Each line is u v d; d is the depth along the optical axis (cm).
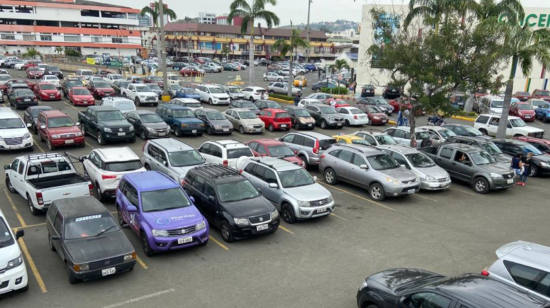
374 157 1561
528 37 2064
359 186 1588
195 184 1277
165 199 1098
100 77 4247
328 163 1703
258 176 1420
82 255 873
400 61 1839
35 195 1205
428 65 1792
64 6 9356
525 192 1680
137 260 1016
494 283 627
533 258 747
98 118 2216
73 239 913
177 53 10162
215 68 7175
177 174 1441
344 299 862
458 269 1009
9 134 1928
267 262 1022
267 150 1712
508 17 2303
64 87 3775
